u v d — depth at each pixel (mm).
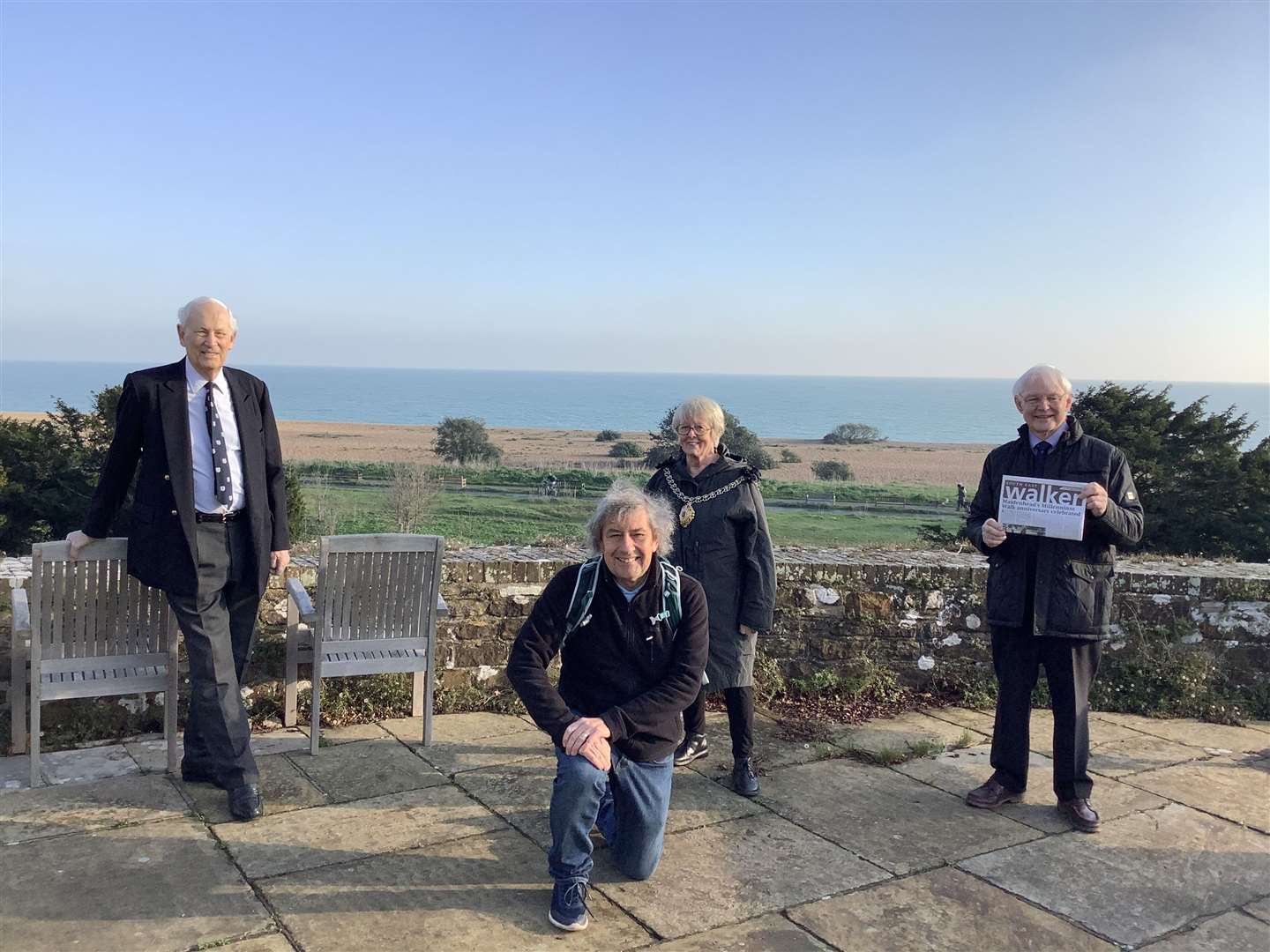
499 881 3176
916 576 5750
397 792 3936
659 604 3221
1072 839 3688
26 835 3395
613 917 2982
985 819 3879
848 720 5227
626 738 3100
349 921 2871
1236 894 3252
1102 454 3869
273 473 3971
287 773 4121
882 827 3775
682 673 3217
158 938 2727
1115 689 5625
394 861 3293
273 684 4879
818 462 60219
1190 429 19906
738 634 4133
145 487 3637
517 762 4340
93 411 17844
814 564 5730
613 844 3334
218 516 3705
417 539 4320
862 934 2916
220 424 3713
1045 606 3820
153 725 4590
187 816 3600
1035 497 3787
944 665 5777
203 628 3670
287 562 4059
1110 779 4395
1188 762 4660
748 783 4082
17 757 4199
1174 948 2887
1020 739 4027
